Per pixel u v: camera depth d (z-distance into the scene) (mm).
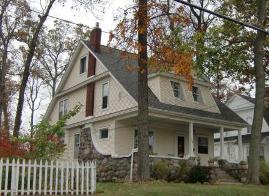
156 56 20312
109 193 16297
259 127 24094
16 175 15336
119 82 28641
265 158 42125
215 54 25281
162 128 30078
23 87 26484
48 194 15828
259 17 24719
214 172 26172
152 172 23781
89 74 32375
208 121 29344
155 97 28375
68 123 34031
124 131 28953
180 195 16406
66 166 16344
